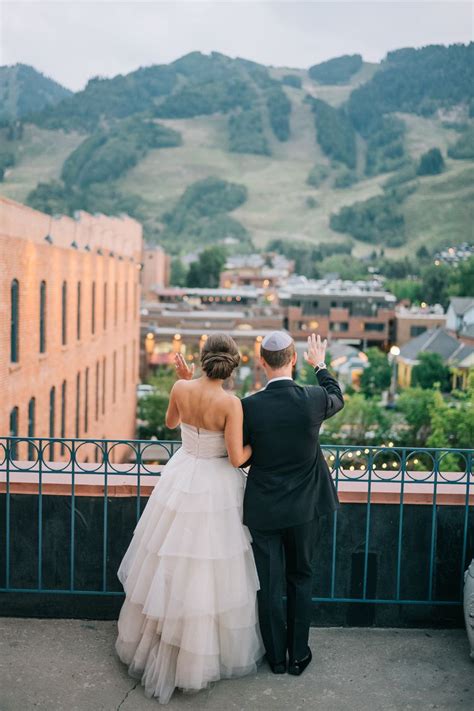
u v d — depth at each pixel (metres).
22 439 5.18
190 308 106.81
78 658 4.78
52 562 5.36
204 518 4.33
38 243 26.09
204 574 4.30
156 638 4.44
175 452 4.87
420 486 5.40
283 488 4.43
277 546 4.53
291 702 4.35
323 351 4.79
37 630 5.15
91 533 5.33
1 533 5.37
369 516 5.25
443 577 5.34
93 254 36.97
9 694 4.36
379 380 73.81
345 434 45.19
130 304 52.53
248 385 72.12
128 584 4.56
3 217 21.77
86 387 36.25
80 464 5.58
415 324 106.69
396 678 4.64
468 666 4.81
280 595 4.57
